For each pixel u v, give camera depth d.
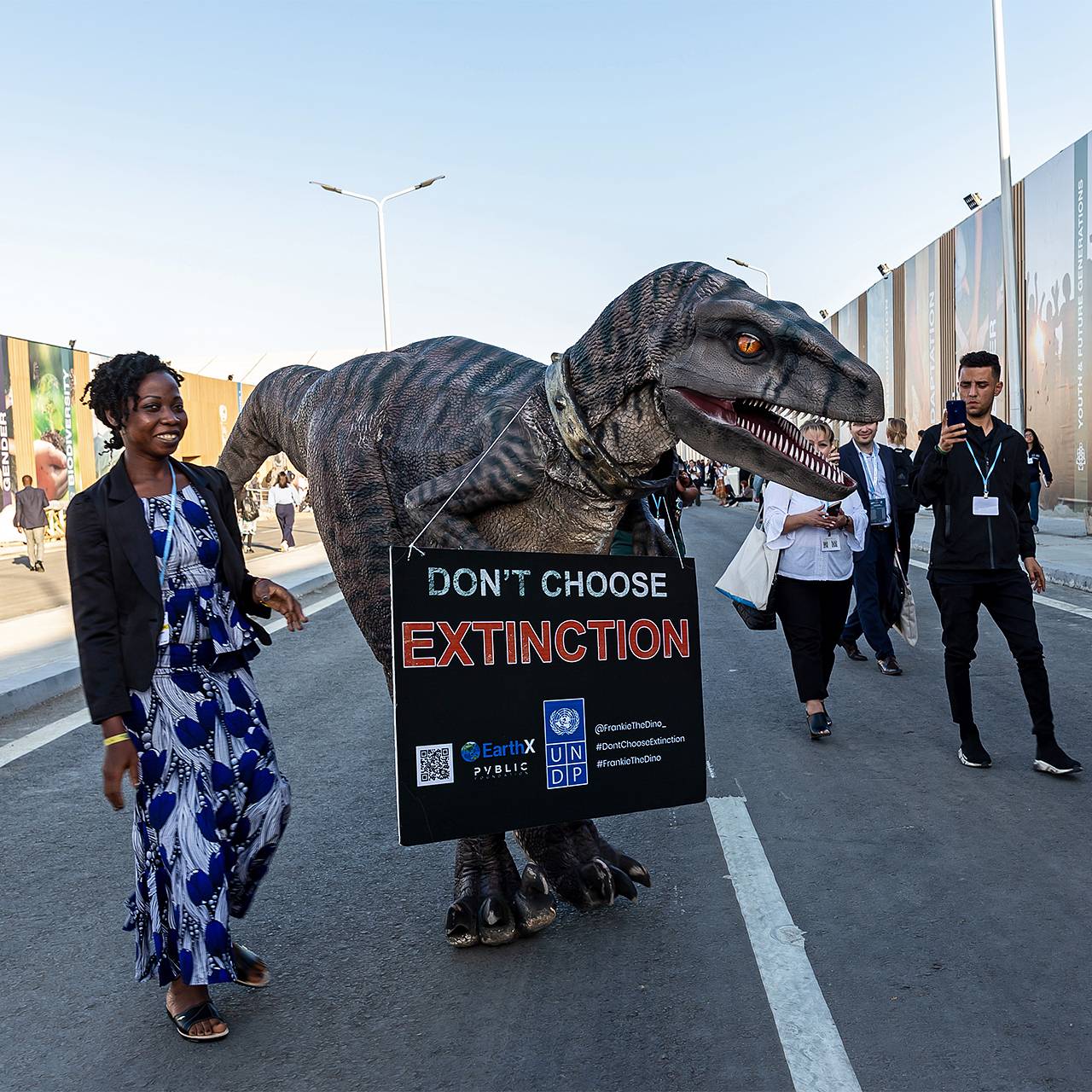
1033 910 3.57
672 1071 2.70
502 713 3.14
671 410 3.02
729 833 4.40
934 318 28.94
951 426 4.91
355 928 3.61
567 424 3.13
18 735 6.55
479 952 3.39
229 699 2.98
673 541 3.74
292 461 4.43
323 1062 2.79
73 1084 2.73
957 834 4.31
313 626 10.81
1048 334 22.16
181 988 2.95
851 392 2.79
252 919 3.71
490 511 3.29
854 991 3.07
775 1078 2.65
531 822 3.18
